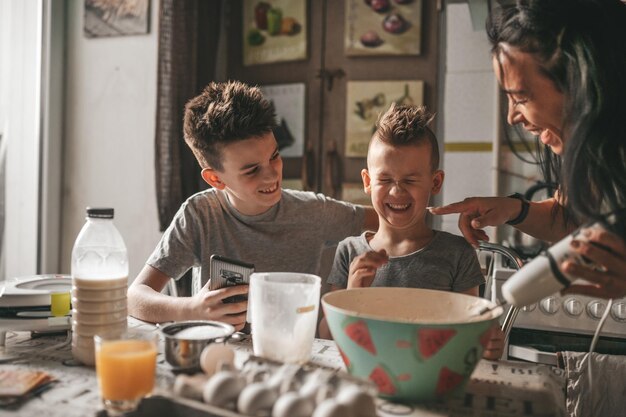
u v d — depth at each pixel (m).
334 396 0.66
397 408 0.74
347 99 2.49
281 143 2.61
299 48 2.55
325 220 1.50
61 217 2.48
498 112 2.23
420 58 2.40
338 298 0.86
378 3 2.43
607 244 0.71
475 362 0.75
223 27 2.69
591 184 0.85
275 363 0.78
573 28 0.87
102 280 0.88
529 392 0.81
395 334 0.71
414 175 1.19
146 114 2.37
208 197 1.49
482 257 1.83
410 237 1.30
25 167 2.37
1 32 2.29
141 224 2.39
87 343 0.87
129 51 2.38
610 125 0.84
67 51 2.46
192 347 0.82
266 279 0.92
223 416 0.66
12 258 2.33
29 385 0.75
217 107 1.30
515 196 1.23
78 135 2.46
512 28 0.93
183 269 1.44
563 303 1.57
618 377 1.12
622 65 0.85
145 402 0.72
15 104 2.33
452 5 2.31
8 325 0.98
